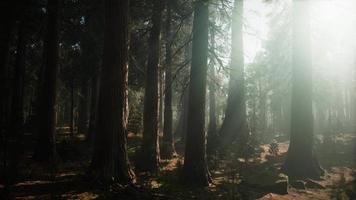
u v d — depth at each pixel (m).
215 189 11.65
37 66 31.80
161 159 18.23
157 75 15.75
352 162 19.41
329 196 11.84
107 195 9.57
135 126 30.33
